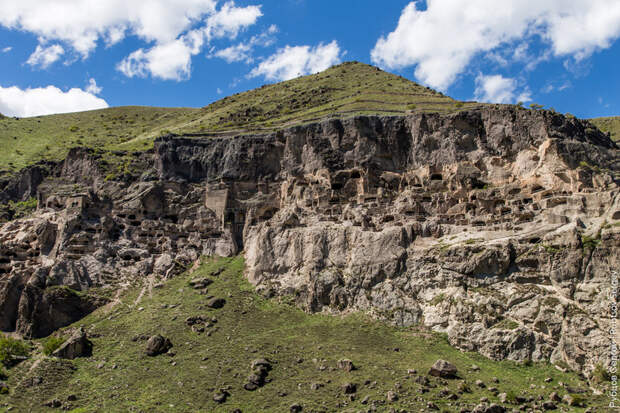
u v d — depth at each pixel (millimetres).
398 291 82062
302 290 87125
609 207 79812
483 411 56719
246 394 62875
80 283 90438
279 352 72062
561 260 75375
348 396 60781
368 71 191750
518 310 73500
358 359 69375
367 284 84188
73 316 85750
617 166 91938
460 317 74875
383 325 78812
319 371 66875
